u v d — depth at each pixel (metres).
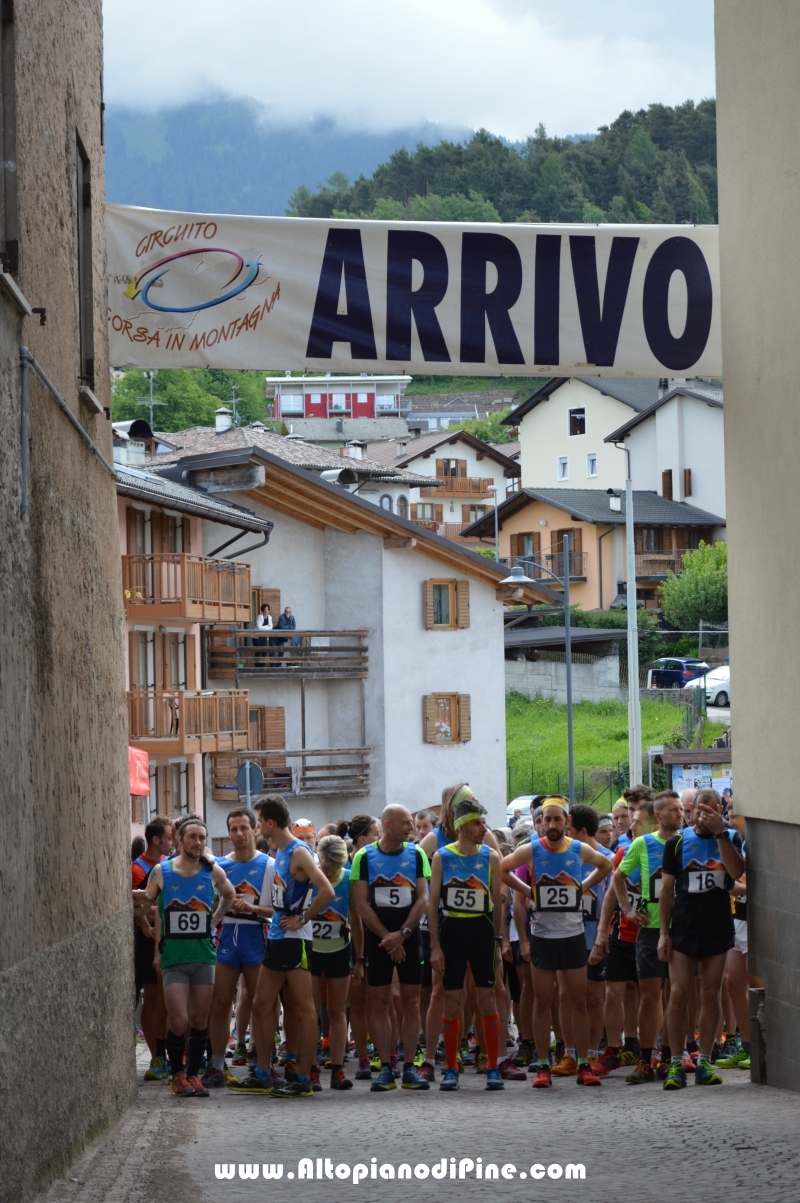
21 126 7.80
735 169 12.05
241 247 13.15
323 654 48.09
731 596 12.15
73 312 9.70
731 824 13.36
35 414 7.87
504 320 13.47
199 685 43.91
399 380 165.75
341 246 13.26
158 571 39.25
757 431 11.59
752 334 11.72
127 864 11.14
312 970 12.30
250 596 44.38
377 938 11.79
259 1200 6.69
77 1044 8.12
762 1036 11.53
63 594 8.62
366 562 49.22
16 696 6.96
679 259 13.64
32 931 7.05
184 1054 11.56
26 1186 6.47
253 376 163.38
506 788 52.09
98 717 9.93
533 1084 11.70
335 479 57.88
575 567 86.25
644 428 93.00
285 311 13.20
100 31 11.84
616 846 15.05
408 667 49.59
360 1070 13.06
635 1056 13.16
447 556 50.34
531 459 103.44
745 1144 8.02
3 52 7.56
